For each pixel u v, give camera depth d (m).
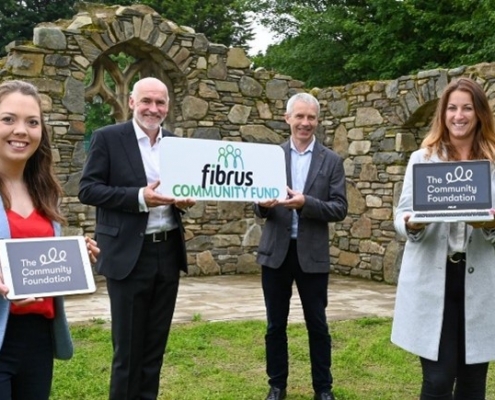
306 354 4.53
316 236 3.46
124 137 3.01
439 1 11.88
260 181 3.18
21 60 7.04
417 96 7.32
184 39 8.06
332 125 8.52
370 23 12.65
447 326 2.50
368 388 3.89
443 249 2.50
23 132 2.08
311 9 13.97
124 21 7.62
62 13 16.27
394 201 7.64
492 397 3.73
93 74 7.85
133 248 2.94
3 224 2.06
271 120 8.69
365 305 6.32
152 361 3.07
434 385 2.48
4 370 2.03
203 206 8.34
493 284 2.50
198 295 6.85
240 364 4.30
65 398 3.60
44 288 2.01
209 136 8.27
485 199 2.41
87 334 4.95
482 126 2.56
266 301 3.59
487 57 10.60
